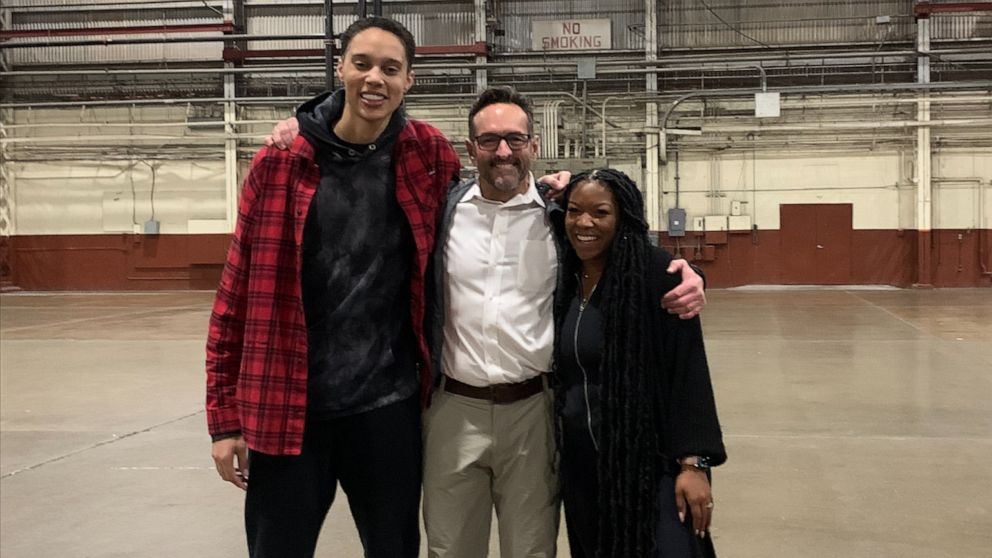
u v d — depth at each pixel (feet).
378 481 7.43
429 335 7.65
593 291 7.39
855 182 54.90
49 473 14.52
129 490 13.53
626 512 6.96
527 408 7.71
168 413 19.33
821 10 54.44
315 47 57.88
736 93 52.70
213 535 11.52
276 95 58.75
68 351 29.32
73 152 60.44
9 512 12.51
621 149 56.18
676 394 7.09
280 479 7.21
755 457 15.03
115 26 59.26
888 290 53.16
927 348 27.25
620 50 55.88
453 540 7.84
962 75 53.21
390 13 57.11
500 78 56.70
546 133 54.60
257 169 7.03
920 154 53.36
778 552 10.68
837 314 38.27
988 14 52.85
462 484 7.82
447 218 7.63
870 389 20.88
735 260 55.98
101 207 60.70
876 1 53.98
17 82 60.23
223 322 7.20
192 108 59.26
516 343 7.51
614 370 7.05
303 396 7.04
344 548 11.08
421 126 7.59
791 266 55.67
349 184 7.13
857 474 13.92
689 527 7.08
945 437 16.19
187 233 59.88
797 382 21.94
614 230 7.23
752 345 28.58
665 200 56.39
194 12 58.90
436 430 7.82
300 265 6.98
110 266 60.70
